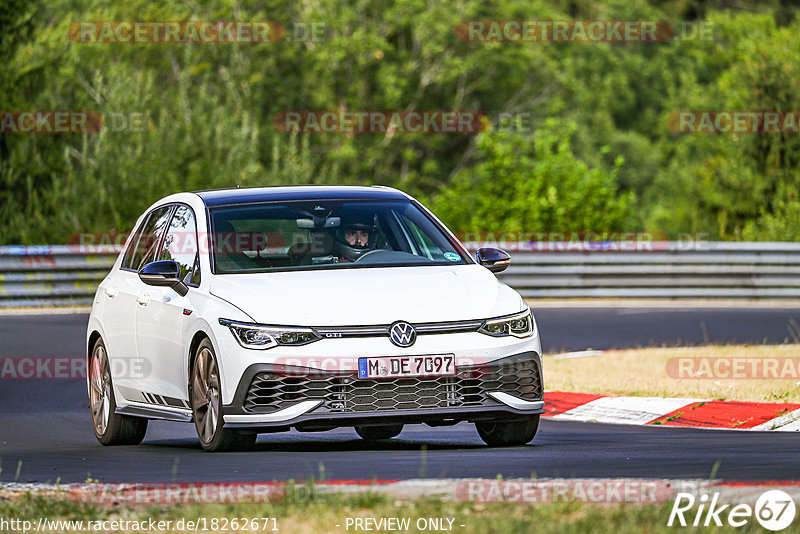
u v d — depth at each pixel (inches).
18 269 3122.5
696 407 1577.3
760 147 5019.7
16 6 4421.8
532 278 3459.6
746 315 2994.6
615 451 1179.9
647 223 6648.6
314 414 1125.7
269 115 7017.7
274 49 7042.3
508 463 1073.5
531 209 4522.6
